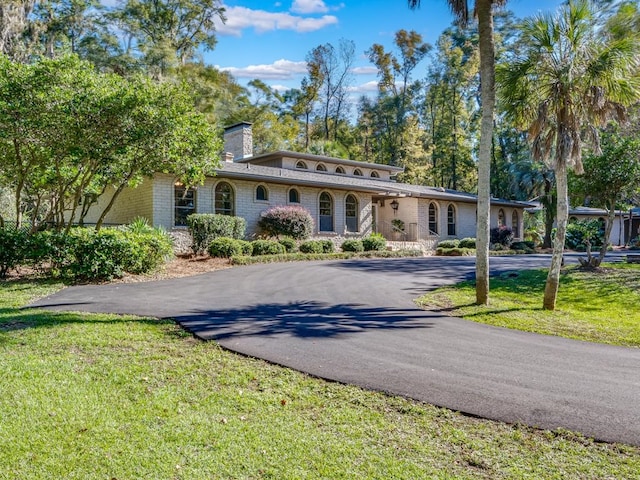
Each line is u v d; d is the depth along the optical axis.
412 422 3.79
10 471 2.99
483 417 3.86
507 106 9.58
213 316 7.42
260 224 19.16
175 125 11.28
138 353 5.39
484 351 5.79
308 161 26.56
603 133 13.16
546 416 3.86
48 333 6.04
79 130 10.36
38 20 27.08
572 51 8.48
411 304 9.02
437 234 26.36
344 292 10.23
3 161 12.04
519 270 13.95
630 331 7.13
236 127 27.20
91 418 3.72
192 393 4.29
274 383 4.58
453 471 3.07
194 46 40.69
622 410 3.96
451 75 42.81
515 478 2.98
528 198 33.56
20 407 3.87
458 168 43.97
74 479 2.92
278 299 9.16
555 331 7.09
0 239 10.79
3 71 9.95
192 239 16.77
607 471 3.05
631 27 8.42
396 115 46.34
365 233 23.45
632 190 13.27
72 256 10.87
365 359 5.34
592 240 27.02
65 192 13.12
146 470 3.03
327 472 3.03
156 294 9.38
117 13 34.50
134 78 12.53
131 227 13.20
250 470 3.05
